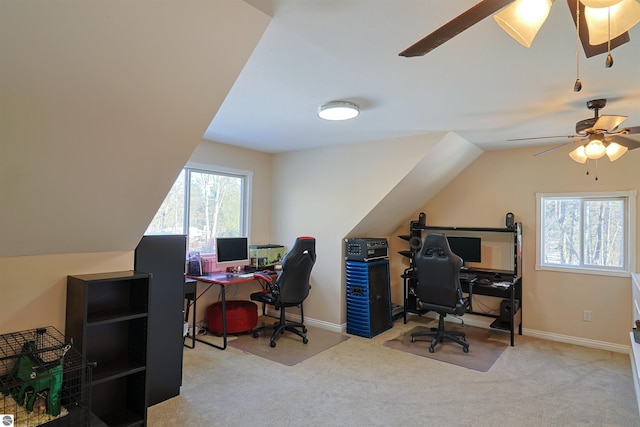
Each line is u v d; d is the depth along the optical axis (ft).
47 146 5.38
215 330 13.65
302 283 13.41
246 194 15.97
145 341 7.63
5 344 6.50
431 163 13.42
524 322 14.52
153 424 7.81
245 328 13.79
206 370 10.64
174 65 5.18
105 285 7.78
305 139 13.71
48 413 6.09
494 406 8.79
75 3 3.99
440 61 6.81
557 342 13.61
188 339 13.26
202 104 6.01
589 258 13.65
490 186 15.40
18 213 6.03
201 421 7.98
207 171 14.46
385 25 5.51
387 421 8.09
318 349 12.54
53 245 6.96
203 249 14.39
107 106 5.29
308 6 4.98
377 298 14.65
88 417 6.17
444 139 12.30
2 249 6.43
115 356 7.94
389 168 13.47
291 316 16.28
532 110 9.76
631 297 12.60
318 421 8.06
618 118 7.99
